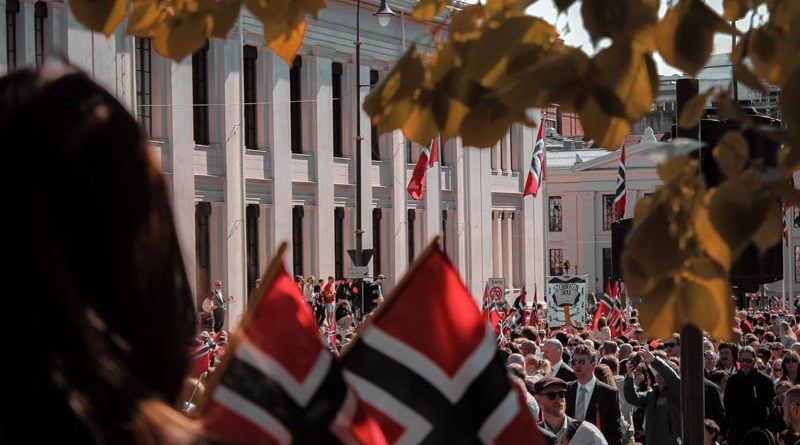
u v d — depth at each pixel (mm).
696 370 6988
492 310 30797
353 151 52281
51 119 1482
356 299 36906
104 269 1490
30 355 1425
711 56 3314
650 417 14203
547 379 10703
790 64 3258
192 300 1615
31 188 1463
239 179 45375
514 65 3107
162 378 1538
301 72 49719
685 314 3598
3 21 35812
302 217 49719
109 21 3387
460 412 3217
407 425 3223
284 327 2594
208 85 44625
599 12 2988
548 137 96688
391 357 3234
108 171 1498
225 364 2512
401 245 54719
